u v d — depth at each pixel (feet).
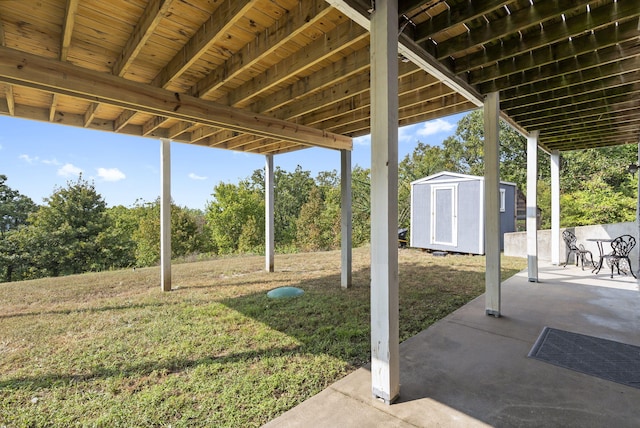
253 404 6.47
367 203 58.13
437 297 14.75
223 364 8.32
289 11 7.19
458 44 8.20
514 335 9.84
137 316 12.71
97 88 8.79
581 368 7.67
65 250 49.42
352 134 17.79
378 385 6.49
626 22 7.56
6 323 12.10
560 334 9.84
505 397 6.48
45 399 6.93
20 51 7.59
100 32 7.82
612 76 10.25
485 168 11.70
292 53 9.25
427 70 9.01
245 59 8.66
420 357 8.39
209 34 7.36
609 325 10.61
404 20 7.13
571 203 35.60
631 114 14.06
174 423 5.96
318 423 5.77
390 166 6.32
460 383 7.06
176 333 10.71
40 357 9.02
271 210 23.20
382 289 6.41
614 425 5.57
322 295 15.71
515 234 28.32
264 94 12.62
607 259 21.29
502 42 8.50
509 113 13.74
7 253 48.83
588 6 7.18
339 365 8.16
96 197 54.34
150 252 53.26
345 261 17.51
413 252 34.06
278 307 13.66
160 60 9.48
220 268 25.22
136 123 16.12
